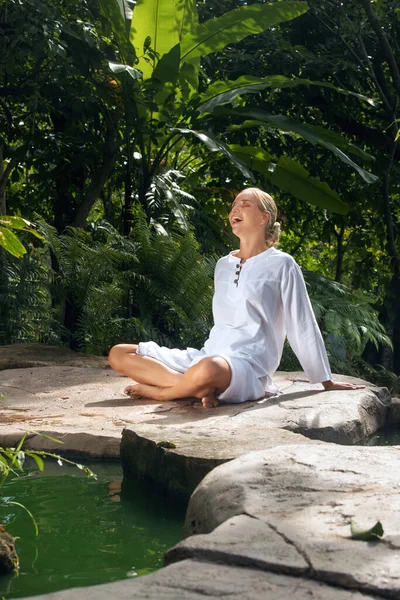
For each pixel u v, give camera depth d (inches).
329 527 74.6
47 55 310.0
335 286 343.9
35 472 137.3
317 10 394.0
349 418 166.6
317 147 422.0
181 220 311.0
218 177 400.2
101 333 291.7
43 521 107.2
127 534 101.4
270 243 195.3
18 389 204.7
